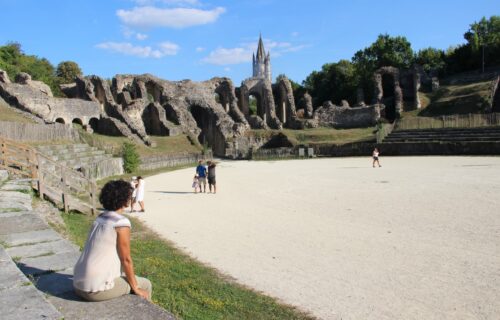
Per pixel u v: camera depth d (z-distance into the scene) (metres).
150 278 8.90
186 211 18.17
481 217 13.91
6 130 28.62
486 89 61.47
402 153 49.47
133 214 17.89
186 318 6.88
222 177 33.34
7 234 9.51
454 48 93.81
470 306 7.25
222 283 8.79
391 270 9.24
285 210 17.19
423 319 6.85
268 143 64.69
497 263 9.40
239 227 14.29
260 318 7.05
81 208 16.78
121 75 68.19
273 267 9.81
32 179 17.66
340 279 8.83
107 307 5.34
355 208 16.78
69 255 7.88
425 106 66.00
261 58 185.75
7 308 5.22
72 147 33.03
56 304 5.45
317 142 59.28
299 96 94.00
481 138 44.66
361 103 72.69
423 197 18.48
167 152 53.03
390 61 85.62
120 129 52.88
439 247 10.81
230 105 73.38
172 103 66.62
